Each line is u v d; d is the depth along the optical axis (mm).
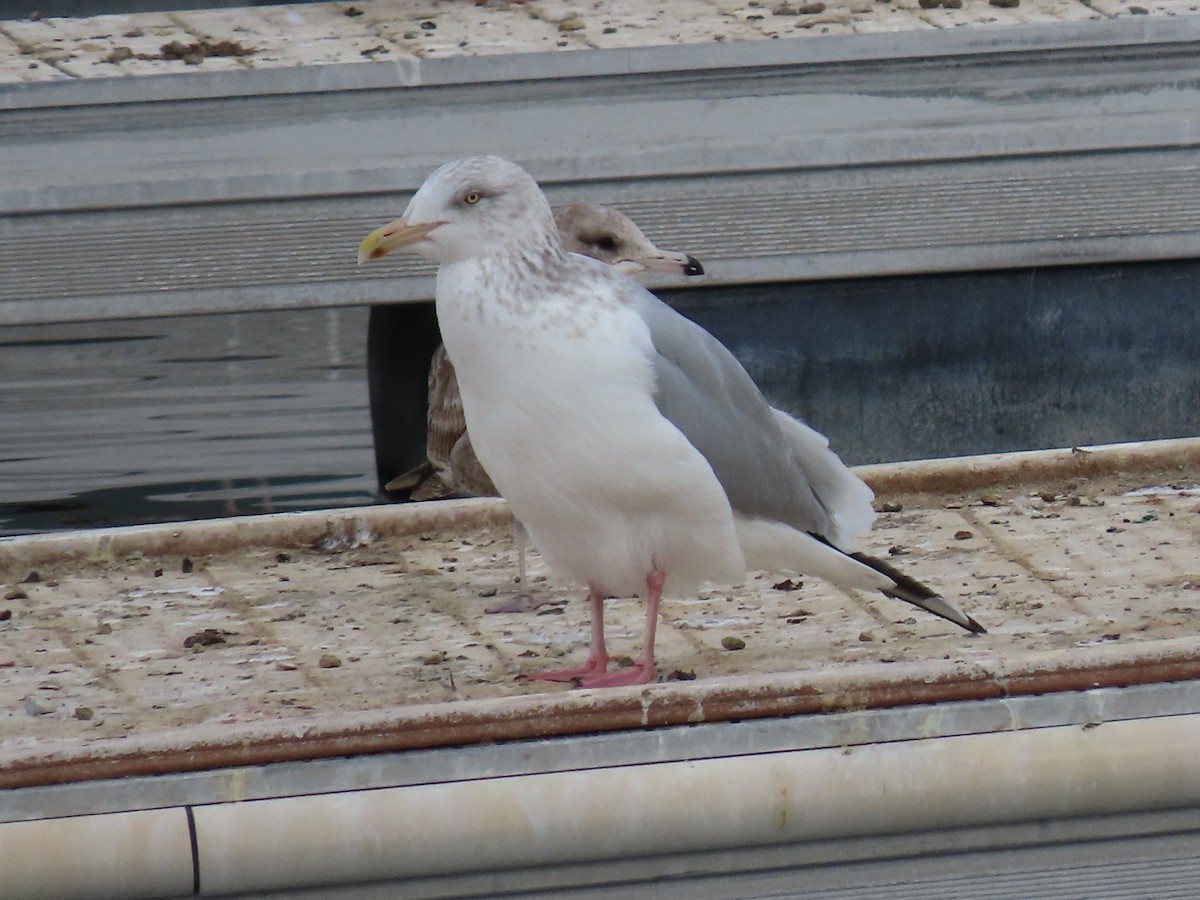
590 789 6445
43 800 6191
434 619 7812
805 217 11844
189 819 6270
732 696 6488
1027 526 8547
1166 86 12164
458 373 6863
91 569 8375
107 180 11461
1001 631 7352
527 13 14109
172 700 6938
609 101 11922
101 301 11570
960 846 6707
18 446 12492
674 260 9500
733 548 6969
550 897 6586
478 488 9547
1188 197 12148
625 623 7699
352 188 11555
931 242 11961
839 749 6547
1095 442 12773
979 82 12062
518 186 6660
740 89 12023
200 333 13516
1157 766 6656
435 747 6395
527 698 6461
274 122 11680
